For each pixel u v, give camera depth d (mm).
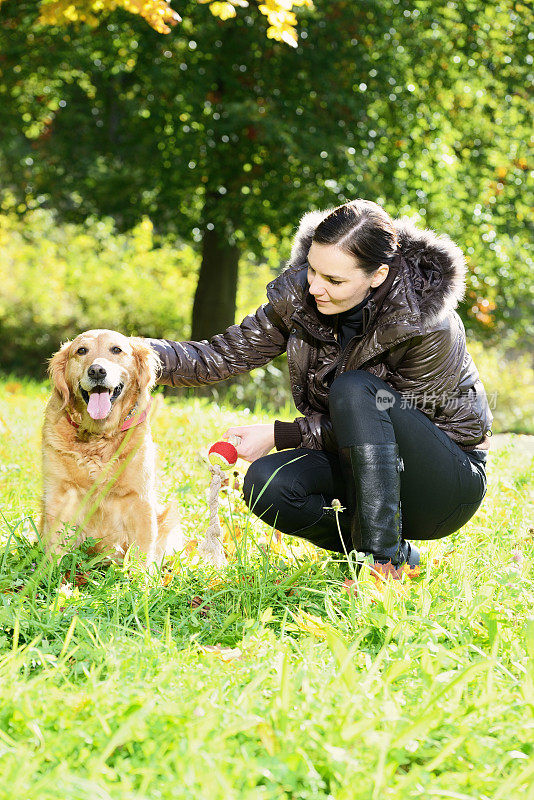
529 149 15133
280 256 16297
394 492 3102
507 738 1948
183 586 3141
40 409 8039
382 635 2574
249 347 3621
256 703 2039
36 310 19766
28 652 2234
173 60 13148
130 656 2291
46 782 1630
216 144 13125
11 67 13953
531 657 2312
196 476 5195
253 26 12516
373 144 13242
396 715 1922
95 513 3871
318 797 1721
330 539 3609
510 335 19156
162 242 17609
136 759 1803
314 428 3508
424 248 3146
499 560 3359
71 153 15547
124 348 3830
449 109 14289
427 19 13391
